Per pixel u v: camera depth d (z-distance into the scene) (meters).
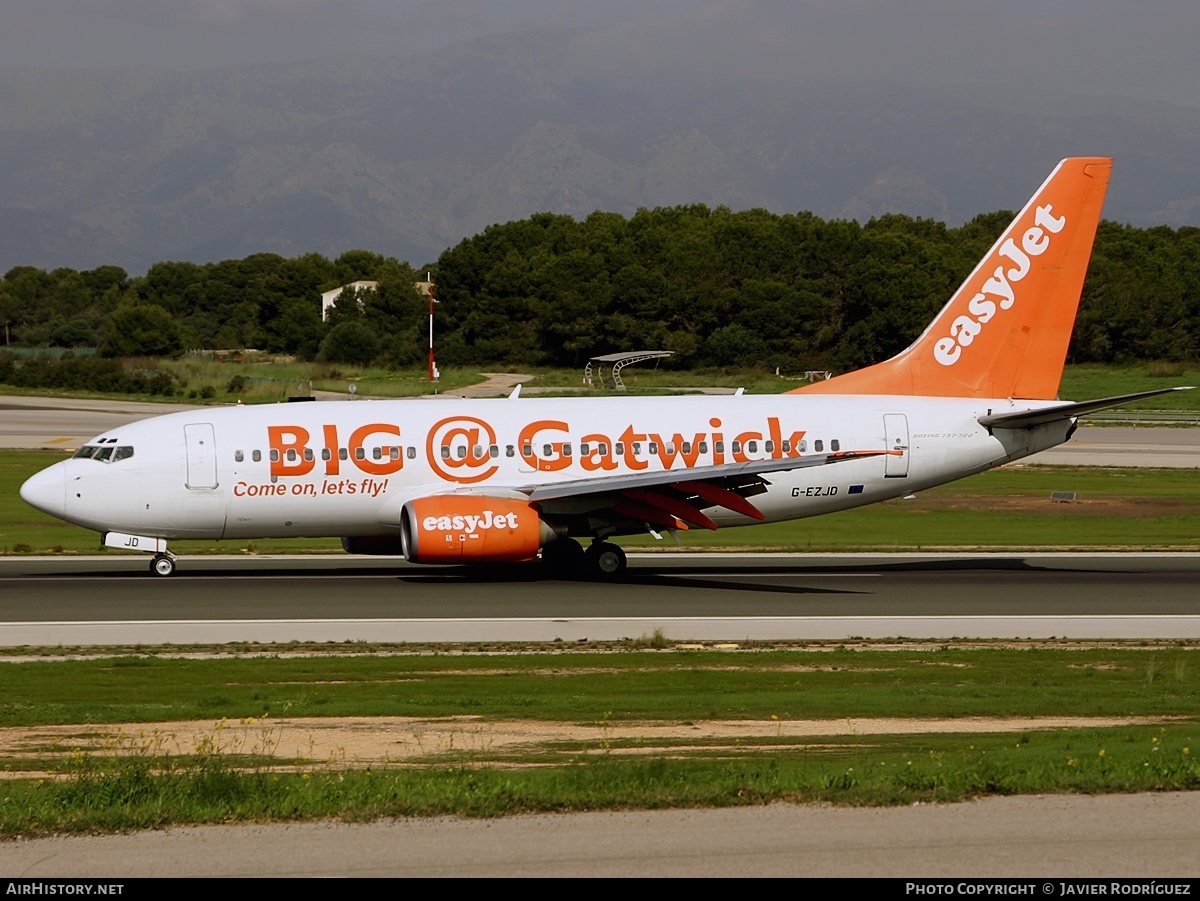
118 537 138.38
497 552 133.25
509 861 44.56
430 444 140.25
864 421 147.88
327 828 48.22
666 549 169.88
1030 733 71.69
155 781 54.12
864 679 91.31
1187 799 51.44
